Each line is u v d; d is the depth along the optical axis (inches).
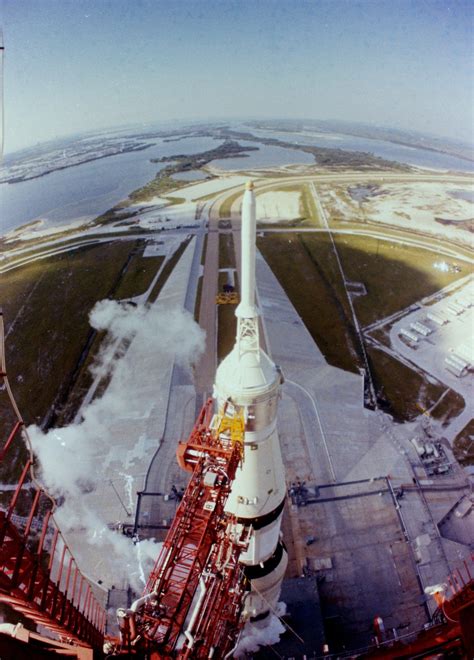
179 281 4562.0
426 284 4589.1
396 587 1942.7
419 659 1035.3
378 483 2407.7
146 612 937.5
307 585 1834.4
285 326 3833.7
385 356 3533.5
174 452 2618.1
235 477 1171.3
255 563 1353.3
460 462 2620.6
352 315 4074.8
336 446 2640.3
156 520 2222.0
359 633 1775.3
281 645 1640.0
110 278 4820.4
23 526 2242.9
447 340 3720.5
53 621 738.2
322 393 3065.9
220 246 5413.4
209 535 1055.0
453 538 2201.0
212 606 1061.1
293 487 2345.0
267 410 1105.4
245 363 1099.9
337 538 2134.6
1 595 608.1
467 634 871.1
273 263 4977.9
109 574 1995.6
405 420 2925.7
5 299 4539.9
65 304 4357.8
